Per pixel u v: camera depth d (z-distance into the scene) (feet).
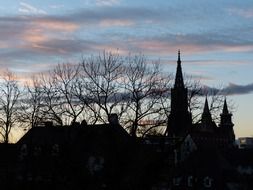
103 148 139.95
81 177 141.38
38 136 200.85
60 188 149.18
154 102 137.90
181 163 262.26
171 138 143.43
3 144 223.51
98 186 139.33
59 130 151.84
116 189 136.26
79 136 142.82
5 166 213.25
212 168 267.18
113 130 137.39
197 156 272.51
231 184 267.59
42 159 178.81
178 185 254.68
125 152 136.05
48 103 179.52
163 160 134.21
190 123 142.72
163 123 137.18
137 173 135.74
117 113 138.10
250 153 353.72
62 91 158.40
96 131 140.67
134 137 136.36
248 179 294.87
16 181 193.36
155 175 135.23
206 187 262.88
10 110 212.43
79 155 143.02
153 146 136.46
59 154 148.05
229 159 350.84
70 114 143.13
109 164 137.08
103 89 138.51
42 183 171.94
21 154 216.13
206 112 142.41
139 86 138.21
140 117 136.46
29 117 190.70
